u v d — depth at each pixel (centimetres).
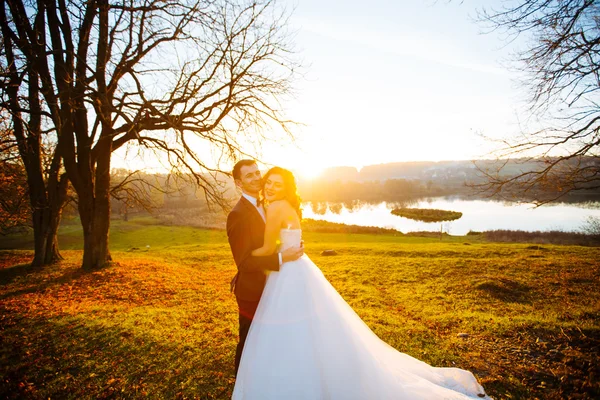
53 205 1688
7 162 1677
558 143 711
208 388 407
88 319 688
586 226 4428
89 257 1476
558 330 580
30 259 2042
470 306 1008
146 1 1080
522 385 407
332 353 304
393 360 364
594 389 391
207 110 1208
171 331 628
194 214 5719
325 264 1998
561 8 553
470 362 474
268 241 327
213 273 1720
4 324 659
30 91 1283
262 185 352
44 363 478
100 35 1160
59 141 1335
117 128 1317
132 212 5691
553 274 1373
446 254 2111
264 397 290
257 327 320
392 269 1717
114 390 407
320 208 10544
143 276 1392
